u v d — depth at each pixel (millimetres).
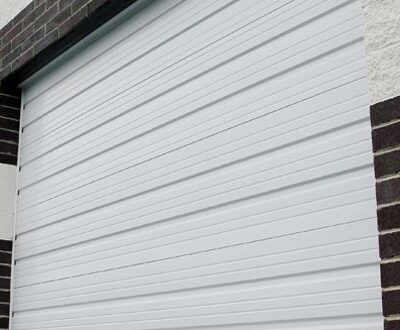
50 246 5566
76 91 5570
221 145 4211
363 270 3359
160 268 4484
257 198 3939
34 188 5898
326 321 3494
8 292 5918
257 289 3846
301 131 3754
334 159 3570
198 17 4551
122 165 4965
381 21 3172
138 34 5023
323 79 3701
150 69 4863
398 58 3070
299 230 3674
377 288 3283
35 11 5832
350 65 3584
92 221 5152
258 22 4129
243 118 4105
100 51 5375
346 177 3508
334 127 3596
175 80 4637
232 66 4242
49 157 5766
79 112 5496
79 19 5199
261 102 4012
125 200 4883
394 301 2918
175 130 4566
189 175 4391
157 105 4746
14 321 5840
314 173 3652
